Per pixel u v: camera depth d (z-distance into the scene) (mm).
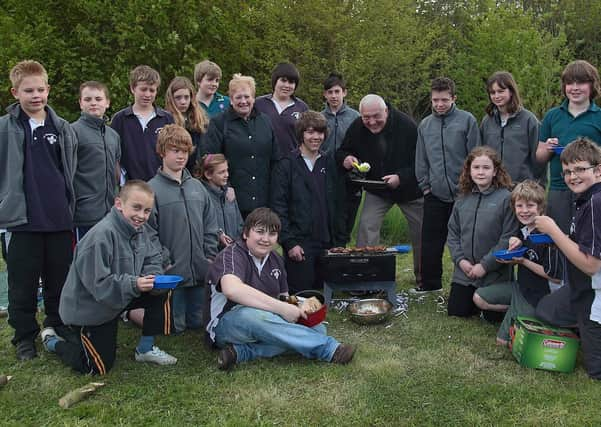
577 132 4352
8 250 3674
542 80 12586
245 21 11867
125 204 3414
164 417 2943
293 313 3535
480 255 4340
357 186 5312
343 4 12352
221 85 11766
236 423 2846
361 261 4492
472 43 13766
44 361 3629
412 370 3447
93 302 3354
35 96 3553
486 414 2934
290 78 5410
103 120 4188
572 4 16188
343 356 3521
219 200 4508
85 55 10375
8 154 3531
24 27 10250
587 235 3246
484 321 4332
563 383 3273
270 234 3619
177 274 4066
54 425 2877
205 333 3863
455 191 4875
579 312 3396
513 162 4684
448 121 4898
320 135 4727
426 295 5008
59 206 3701
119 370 3494
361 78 11828
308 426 2836
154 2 9891
